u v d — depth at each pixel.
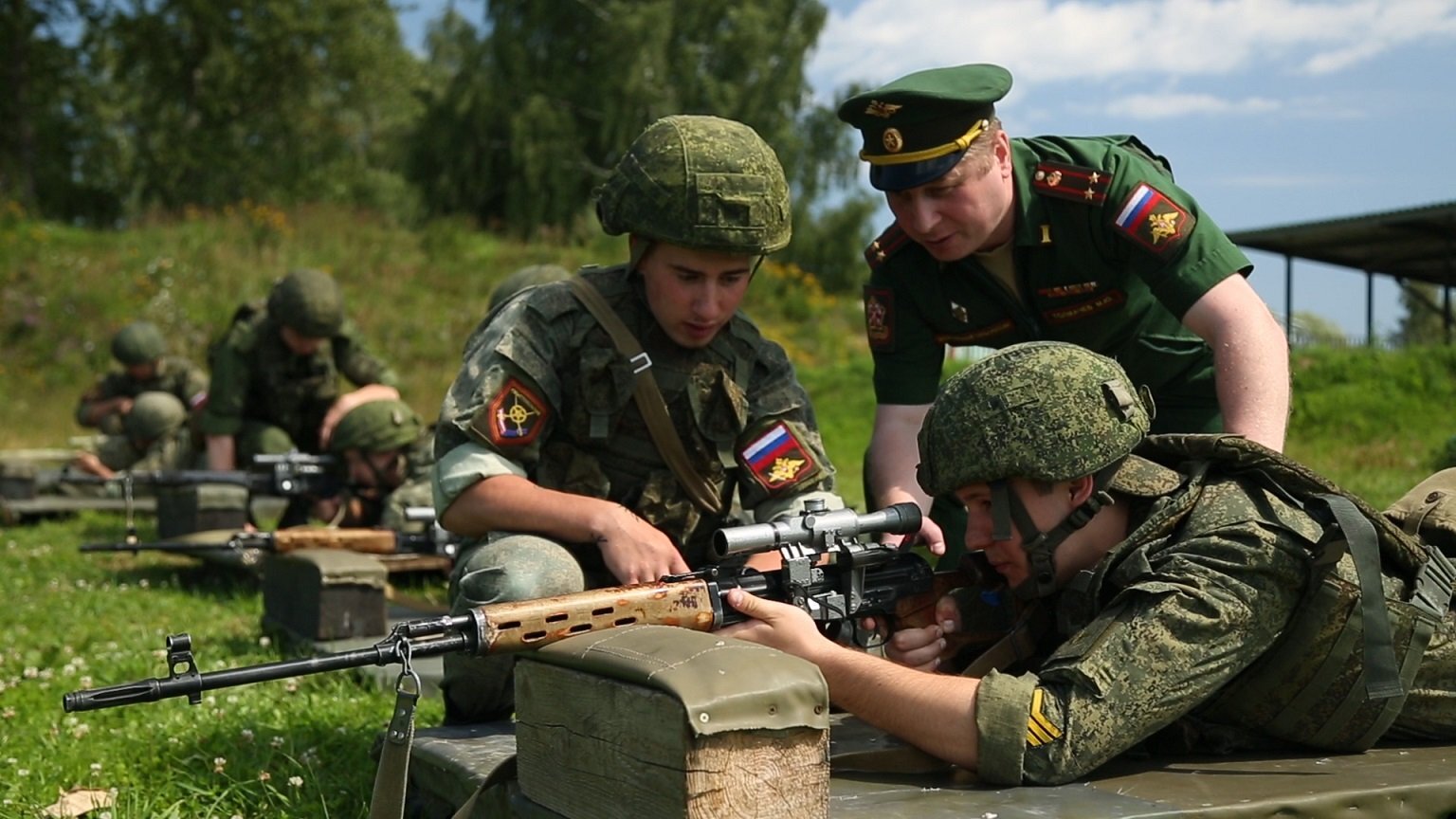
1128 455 3.01
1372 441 15.02
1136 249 4.12
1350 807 2.68
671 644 2.53
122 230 27.56
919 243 4.52
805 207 37.31
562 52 36.78
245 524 9.23
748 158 3.67
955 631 3.37
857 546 3.29
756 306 29.25
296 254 26.56
